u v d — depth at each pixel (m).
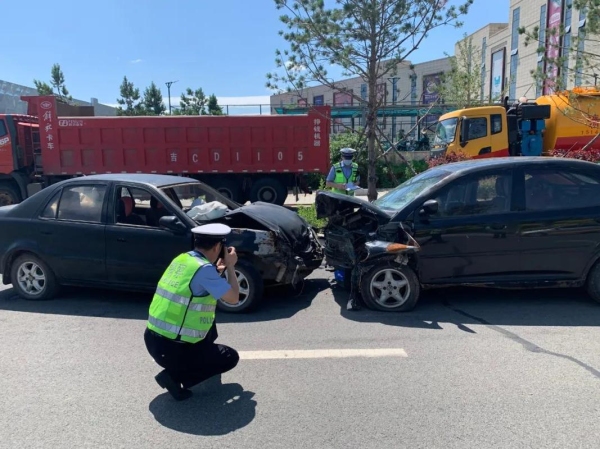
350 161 8.84
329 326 5.08
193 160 14.19
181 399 3.54
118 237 5.69
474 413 3.31
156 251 5.60
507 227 5.43
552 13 27.20
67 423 3.27
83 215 5.88
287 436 3.08
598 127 12.75
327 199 5.95
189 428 3.19
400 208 5.69
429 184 5.84
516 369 3.96
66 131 14.09
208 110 33.91
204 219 5.93
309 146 14.09
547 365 4.02
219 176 14.53
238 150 14.15
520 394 3.55
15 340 4.75
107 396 3.64
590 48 13.35
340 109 24.92
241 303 5.53
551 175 5.60
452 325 5.02
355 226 6.00
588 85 12.95
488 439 3.01
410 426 3.17
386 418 3.27
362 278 5.54
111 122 14.02
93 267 5.80
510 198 5.52
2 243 6.04
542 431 3.09
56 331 5.00
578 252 5.43
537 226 5.41
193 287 3.42
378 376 3.88
